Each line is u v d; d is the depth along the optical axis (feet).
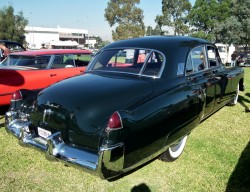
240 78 21.01
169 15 200.95
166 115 10.49
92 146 9.66
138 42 13.12
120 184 11.06
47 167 12.26
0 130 16.39
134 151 9.43
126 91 10.39
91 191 10.60
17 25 184.85
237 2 111.96
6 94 18.31
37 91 12.81
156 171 12.01
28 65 20.54
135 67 12.17
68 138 10.21
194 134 16.12
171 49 12.45
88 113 9.82
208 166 12.48
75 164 9.56
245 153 13.76
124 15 204.33
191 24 172.24
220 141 15.19
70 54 22.81
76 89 10.84
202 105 12.95
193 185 11.05
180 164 12.63
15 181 11.14
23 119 12.35
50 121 10.71
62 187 10.82
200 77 13.89
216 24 123.54
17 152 13.60
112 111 9.65
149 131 9.83
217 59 17.25
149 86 10.93
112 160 8.87
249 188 10.85
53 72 21.17
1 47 27.02
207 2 166.91
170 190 10.72
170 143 11.10
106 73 12.44
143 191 10.62
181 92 11.46
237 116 19.60
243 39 112.57
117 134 8.91
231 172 11.99
